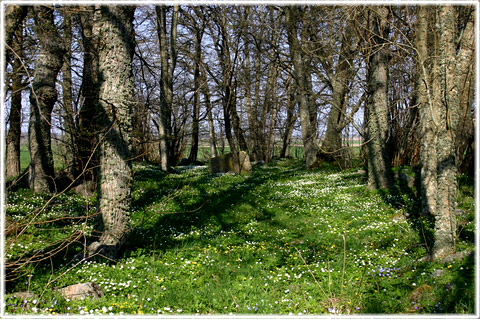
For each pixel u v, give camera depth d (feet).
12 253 22.40
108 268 21.68
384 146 45.16
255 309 17.02
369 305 16.99
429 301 16.55
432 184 32.96
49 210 34.94
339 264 22.81
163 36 77.36
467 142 44.62
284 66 80.23
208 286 19.94
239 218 37.81
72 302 17.08
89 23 47.34
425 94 32.76
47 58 40.01
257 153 123.95
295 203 42.86
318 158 82.33
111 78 24.88
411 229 30.01
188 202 43.86
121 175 25.22
